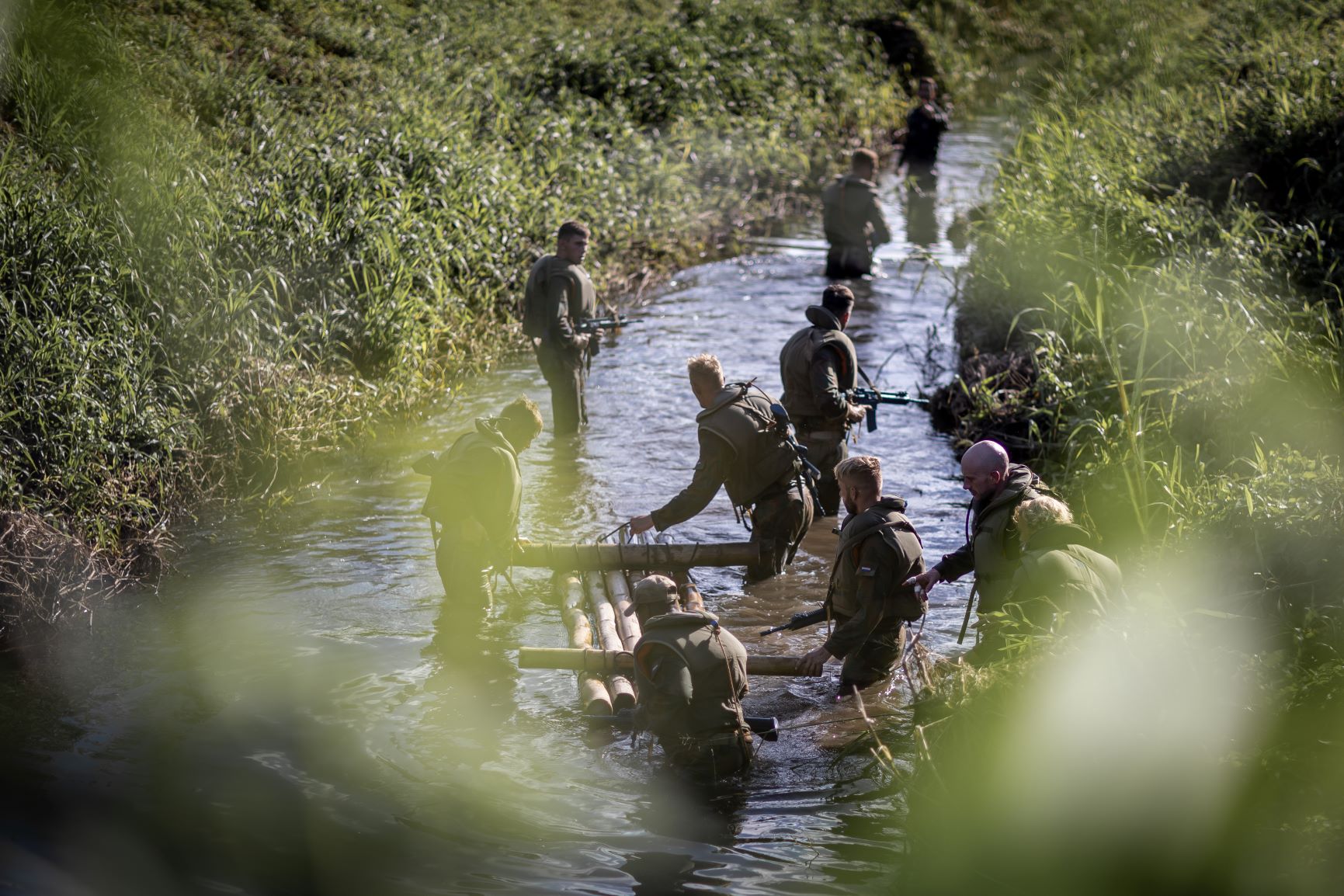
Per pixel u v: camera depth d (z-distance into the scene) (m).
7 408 13.54
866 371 21.89
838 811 8.70
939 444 18.33
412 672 11.06
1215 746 7.70
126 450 14.27
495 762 9.41
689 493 13.16
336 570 13.47
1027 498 10.42
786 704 10.65
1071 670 8.40
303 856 7.96
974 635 11.87
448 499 12.41
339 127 25.33
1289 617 9.66
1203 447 14.45
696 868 7.89
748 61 43.75
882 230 28.64
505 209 25.45
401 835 8.29
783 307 26.39
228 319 17.16
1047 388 17.81
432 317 21.12
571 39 39.03
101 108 21.70
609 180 30.25
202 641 11.62
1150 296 17.58
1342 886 6.64
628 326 24.97
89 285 15.70
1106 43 55.53
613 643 11.34
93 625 11.90
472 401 20.17
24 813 8.40
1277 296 17.14
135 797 8.71
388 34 34.28
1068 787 7.70
